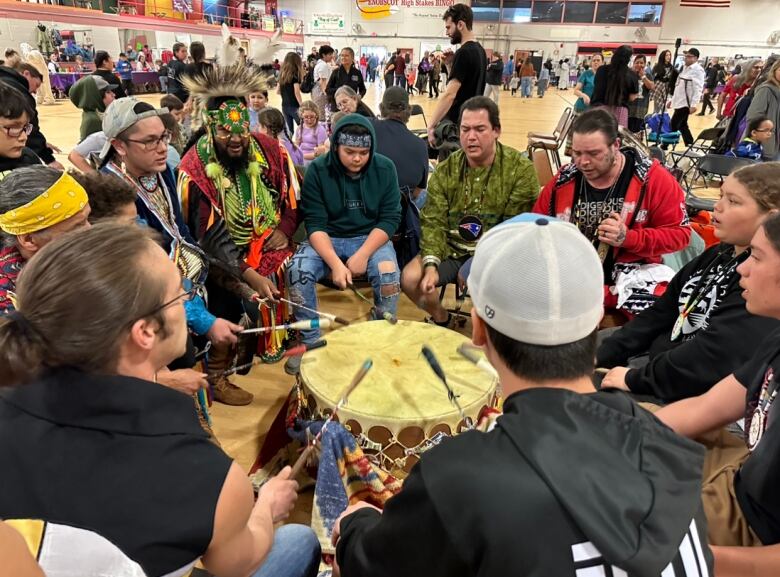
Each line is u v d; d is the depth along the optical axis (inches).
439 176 109.7
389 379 70.8
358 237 110.8
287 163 103.0
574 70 828.6
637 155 96.8
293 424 76.9
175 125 135.5
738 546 43.5
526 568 24.1
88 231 31.1
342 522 38.8
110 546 24.1
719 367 58.7
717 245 69.5
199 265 78.1
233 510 30.4
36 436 28.0
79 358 28.8
